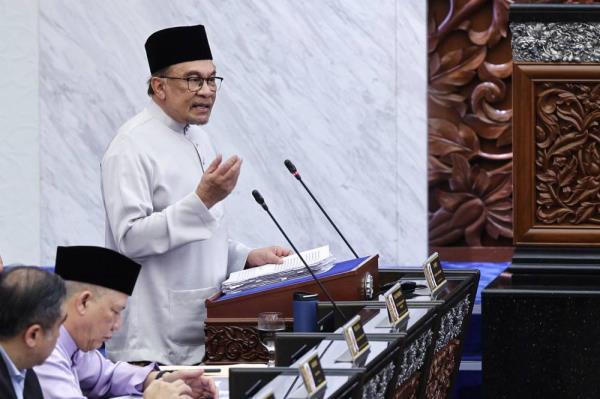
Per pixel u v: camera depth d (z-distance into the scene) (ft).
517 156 43.55
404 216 70.90
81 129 70.18
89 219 70.64
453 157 73.31
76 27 69.67
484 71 72.59
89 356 37.60
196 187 43.11
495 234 73.51
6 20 69.21
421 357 36.86
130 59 69.92
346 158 70.74
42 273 29.09
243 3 70.18
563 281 43.04
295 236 71.00
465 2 72.28
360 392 28.81
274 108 70.59
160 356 42.29
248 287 41.34
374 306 38.37
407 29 70.08
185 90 42.75
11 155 69.82
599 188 43.19
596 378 41.57
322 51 70.33
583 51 42.68
